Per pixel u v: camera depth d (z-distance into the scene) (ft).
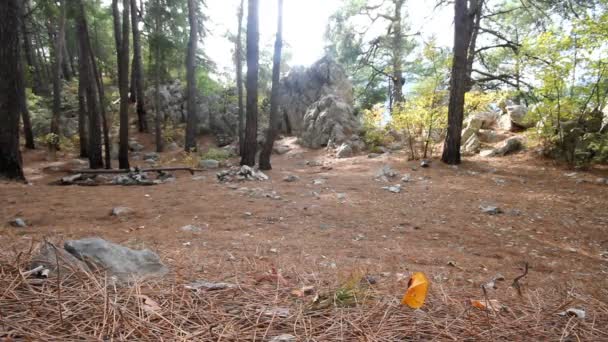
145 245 13.02
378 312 6.30
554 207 24.00
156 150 69.05
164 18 70.28
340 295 6.76
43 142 64.75
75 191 26.91
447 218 21.90
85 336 4.78
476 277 11.39
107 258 7.69
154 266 8.42
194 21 61.41
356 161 45.93
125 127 46.03
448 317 6.31
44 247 7.47
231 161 54.08
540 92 35.78
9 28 29.04
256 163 50.67
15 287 5.99
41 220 18.44
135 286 6.57
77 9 44.14
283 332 5.44
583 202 24.81
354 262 12.68
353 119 59.77
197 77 82.07
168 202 23.89
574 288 9.49
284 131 72.74
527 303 7.45
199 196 26.07
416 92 45.96
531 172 33.73
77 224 18.02
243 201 24.66
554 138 36.35
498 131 45.47
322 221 20.56
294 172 40.78
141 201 23.97
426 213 22.97
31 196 24.12
